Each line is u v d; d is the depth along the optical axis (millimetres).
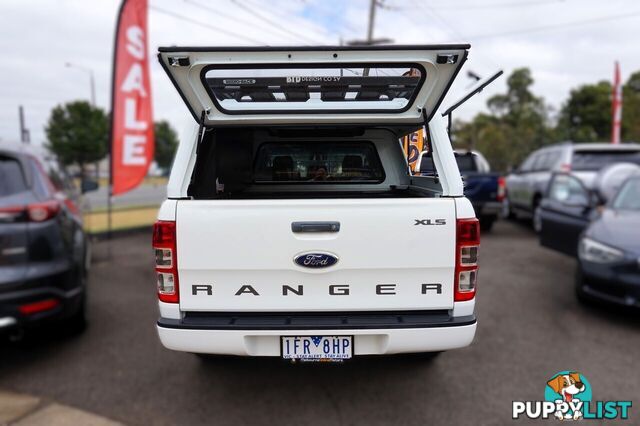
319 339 2354
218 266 2291
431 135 2646
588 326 4078
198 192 2850
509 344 3703
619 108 17406
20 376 3217
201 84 2385
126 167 7133
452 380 3145
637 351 3557
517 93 36625
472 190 8727
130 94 7105
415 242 2295
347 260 2297
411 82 2436
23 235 3123
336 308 2346
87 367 3359
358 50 2217
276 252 2287
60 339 3850
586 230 4648
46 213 3275
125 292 5219
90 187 5926
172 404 2867
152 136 7449
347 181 3664
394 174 3674
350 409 2811
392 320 2342
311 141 3574
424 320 2338
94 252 7520
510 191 11117
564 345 3678
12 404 2855
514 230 9852
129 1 6918
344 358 2357
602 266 4148
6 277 3023
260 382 3143
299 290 2332
